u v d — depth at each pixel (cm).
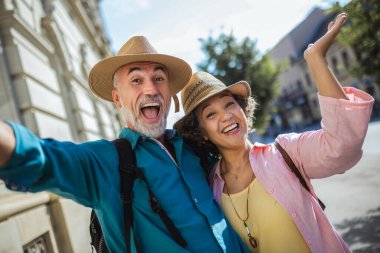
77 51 948
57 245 272
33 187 121
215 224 171
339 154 161
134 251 152
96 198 153
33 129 433
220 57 1917
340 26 152
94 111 975
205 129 215
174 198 165
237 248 178
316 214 187
